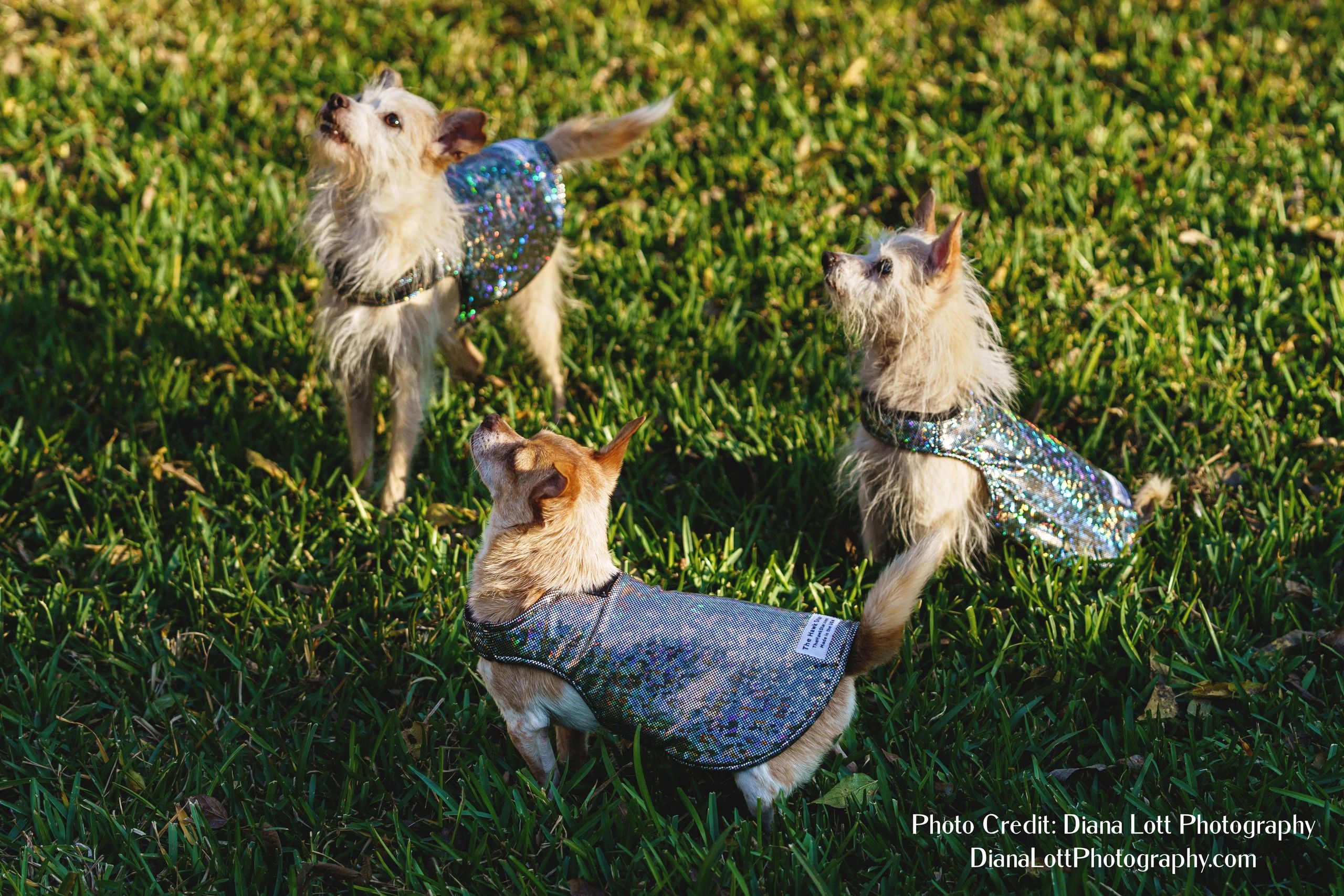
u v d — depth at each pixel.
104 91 7.29
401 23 8.40
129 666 3.80
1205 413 5.02
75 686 3.76
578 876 3.19
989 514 4.15
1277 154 6.80
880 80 7.77
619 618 3.07
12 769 3.46
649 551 4.30
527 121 7.33
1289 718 3.59
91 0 8.40
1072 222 6.35
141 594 4.11
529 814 3.22
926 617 4.09
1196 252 6.11
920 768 3.45
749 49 8.17
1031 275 5.93
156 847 3.24
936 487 4.03
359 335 4.38
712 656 3.01
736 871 2.97
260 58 7.80
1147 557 4.29
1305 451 4.83
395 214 4.17
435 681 3.79
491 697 3.66
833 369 5.30
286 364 5.40
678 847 3.10
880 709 3.71
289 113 7.23
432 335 4.50
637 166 6.80
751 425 4.99
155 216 6.20
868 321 3.94
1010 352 5.19
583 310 5.75
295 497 4.67
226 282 5.91
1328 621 3.97
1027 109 7.33
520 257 4.72
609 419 5.09
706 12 8.72
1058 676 3.76
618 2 8.75
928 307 3.85
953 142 6.94
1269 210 6.25
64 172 6.70
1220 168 6.73
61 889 3.01
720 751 3.00
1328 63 7.79
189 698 3.77
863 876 3.16
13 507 4.49
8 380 5.18
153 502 4.48
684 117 7.39
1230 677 3.76
